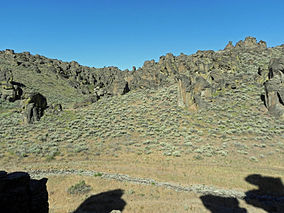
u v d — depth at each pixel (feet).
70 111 149.59
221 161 73.05
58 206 44.57
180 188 54.34
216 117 118.11
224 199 47.73
